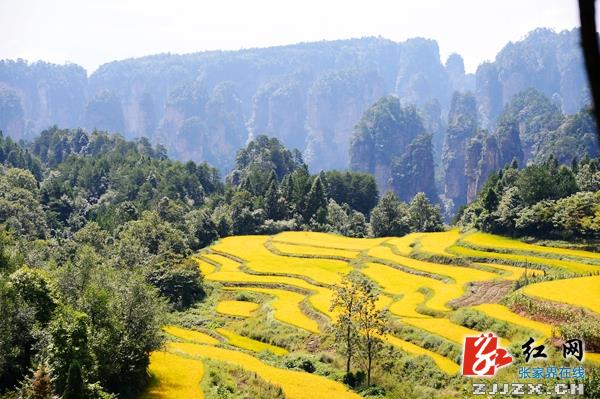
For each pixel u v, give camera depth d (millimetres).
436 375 45375
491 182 147375
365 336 51469
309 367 53188
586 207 91000
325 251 105562
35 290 40875
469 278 76250
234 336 66438
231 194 171000
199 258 108562
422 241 106500
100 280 47219
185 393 40656
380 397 45062
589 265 77500
